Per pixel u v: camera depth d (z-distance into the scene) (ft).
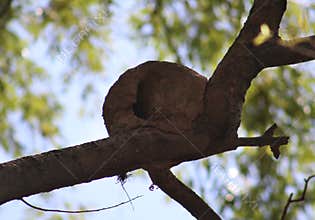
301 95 33.53
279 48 17.99
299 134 32.50
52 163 16.97
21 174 16.76
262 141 18.53
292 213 30.73
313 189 31.27
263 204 30.55
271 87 33.40
